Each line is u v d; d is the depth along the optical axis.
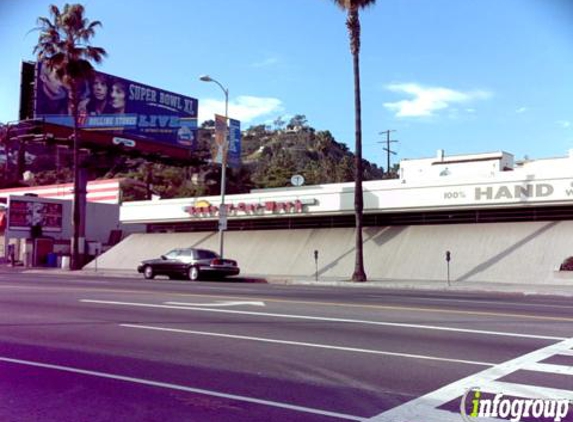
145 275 30.42
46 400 6.50
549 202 28.33
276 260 34.84
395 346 9.48
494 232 29.39
